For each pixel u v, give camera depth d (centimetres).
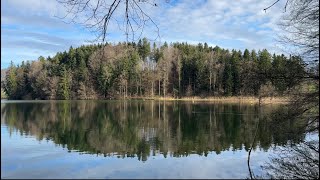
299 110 1347
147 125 3481
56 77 9038
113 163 1650
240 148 2122
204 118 4016
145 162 1678
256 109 5100
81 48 9138
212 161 1709
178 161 1714
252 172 1424
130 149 2162
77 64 9112
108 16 701
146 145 2331
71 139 2581
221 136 2686
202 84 9075
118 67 8838
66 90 8969
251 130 2986
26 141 2436
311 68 1317
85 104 6919
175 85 9506
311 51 1298
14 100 8762
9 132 2916
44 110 5306
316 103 1286
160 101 8075
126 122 3744
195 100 8338
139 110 5291
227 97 8281
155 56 9438
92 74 8944
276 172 1417
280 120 1450
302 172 1370
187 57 9700
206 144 2338
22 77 9100
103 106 6312
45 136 2719
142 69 9262
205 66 9094
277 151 1808
